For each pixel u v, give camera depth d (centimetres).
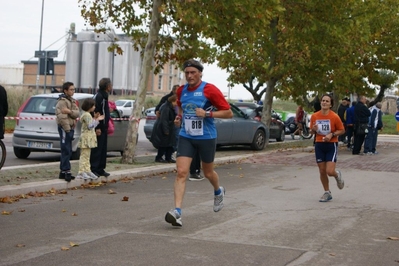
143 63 1659
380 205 1096
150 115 2373
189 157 876
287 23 2244
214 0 1623
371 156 2188
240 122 2195
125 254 707
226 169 1667
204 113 855
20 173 1353
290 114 3850
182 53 1802
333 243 788
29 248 732
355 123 2259
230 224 897
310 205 1087
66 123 1238
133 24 1850
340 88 2738
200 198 1148
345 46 2372
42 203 1069
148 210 1009
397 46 3069
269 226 888
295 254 723
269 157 2023
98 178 1324
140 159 1772
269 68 2366
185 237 804
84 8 1850
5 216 941
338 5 2217
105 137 1336
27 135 1725
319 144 1137
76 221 905
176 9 1585
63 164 1245
